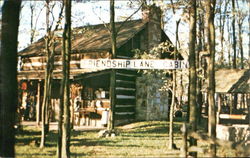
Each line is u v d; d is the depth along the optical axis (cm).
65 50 1138
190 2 1205
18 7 851
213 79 1029
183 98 3516
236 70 2067
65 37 1135
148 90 2338
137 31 2322
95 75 2025
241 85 1880
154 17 2342
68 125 1120
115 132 1711
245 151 726
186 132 910
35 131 1703
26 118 2327
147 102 2333
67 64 1138
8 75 827
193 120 1080
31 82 2242
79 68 2325
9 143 815
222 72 2111
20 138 1484
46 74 1623
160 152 1232
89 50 2217
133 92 2381
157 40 2384
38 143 1378
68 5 1138
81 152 1239
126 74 2311
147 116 2327
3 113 819
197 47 1944
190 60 1123
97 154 1197
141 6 1803
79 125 2206
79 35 2600
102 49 2153
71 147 1348
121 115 2234
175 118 2591
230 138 1478
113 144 1426
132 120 2334
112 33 1784
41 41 2889
